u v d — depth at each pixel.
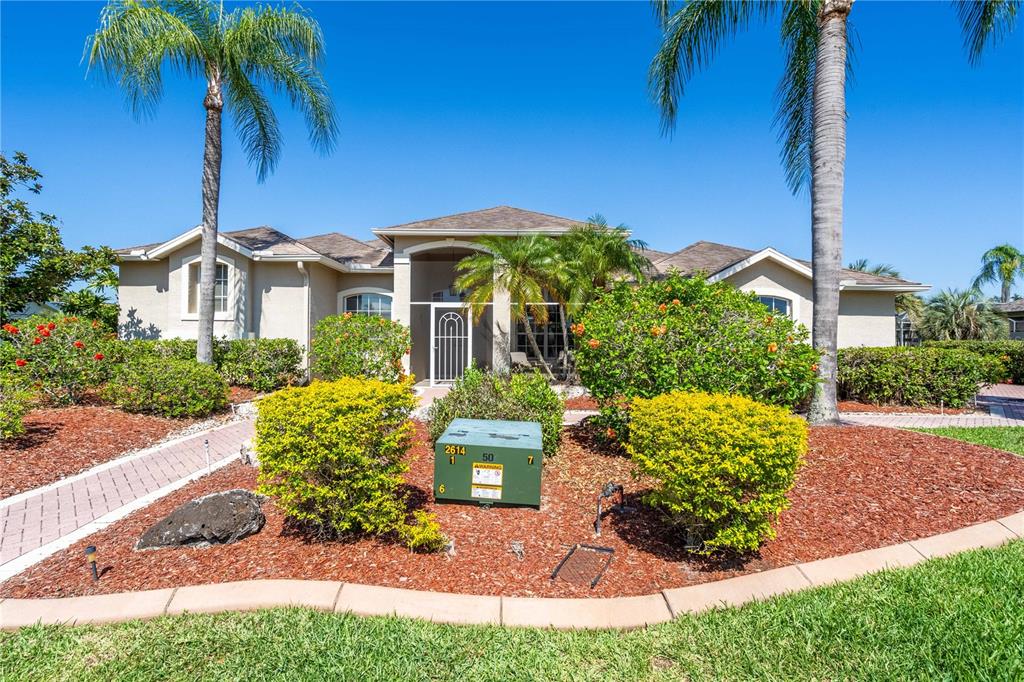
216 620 3.58
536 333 19.25
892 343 17.45
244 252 16.55
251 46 13.98
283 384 15.63
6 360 10.73
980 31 10.95
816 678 3.05
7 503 6.25
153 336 17.50
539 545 4.76
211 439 9.63
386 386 4.74
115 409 10.82
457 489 5.65
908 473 6.38
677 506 4.33
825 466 6.65
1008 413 12.96
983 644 3.26
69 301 16.16
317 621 3.57
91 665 3.15
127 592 3.90
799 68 12.30
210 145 14.05
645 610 3.73
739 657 3.24
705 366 6.76
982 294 32.06
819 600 3.81
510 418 7.57
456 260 20.80
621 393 7.43
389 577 4.12
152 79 13.29
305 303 17.31
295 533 4.86
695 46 11.27
